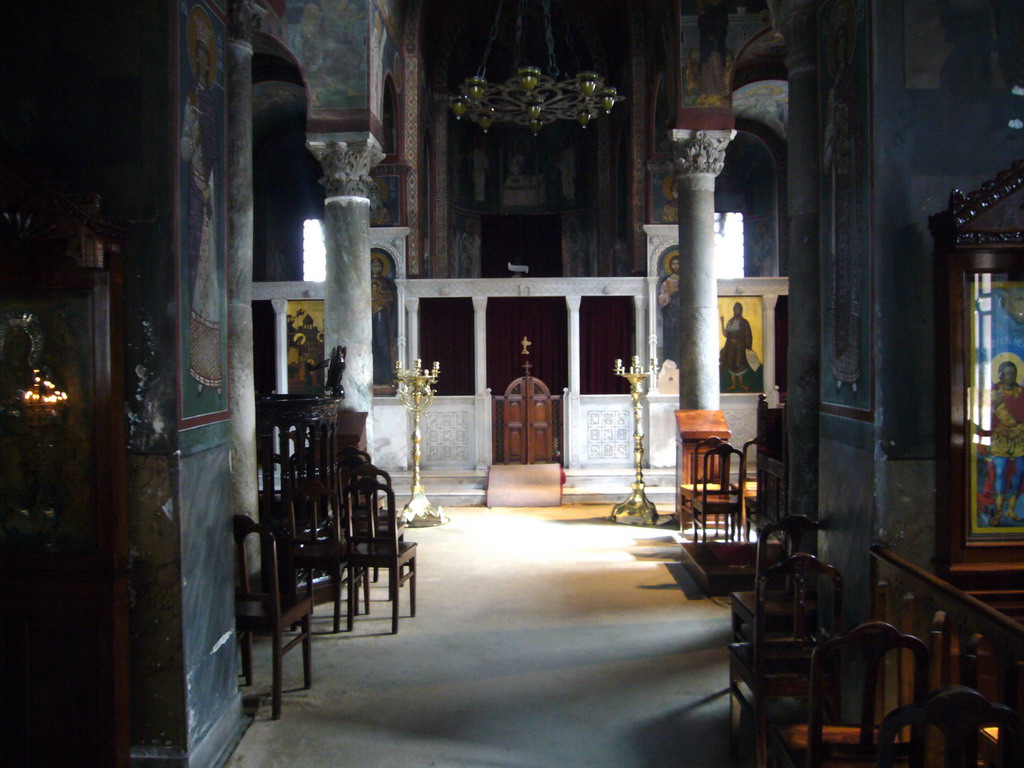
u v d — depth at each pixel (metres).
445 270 17.67
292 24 10.52
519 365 16.47
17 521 4.30
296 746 4.96
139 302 4.35
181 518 4.39
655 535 11.04
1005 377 4.40
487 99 12.35
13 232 3.98
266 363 15.95
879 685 4.38
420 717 5.37
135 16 4.34
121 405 4.31
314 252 18.72
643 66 15.34
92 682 4.27
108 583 4.24
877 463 4.52
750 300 15.32
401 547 7.43
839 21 5.04
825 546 5.34
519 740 5.04
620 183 17.41
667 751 4.89
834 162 5.14
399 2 13.84
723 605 7.84
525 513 12.77
